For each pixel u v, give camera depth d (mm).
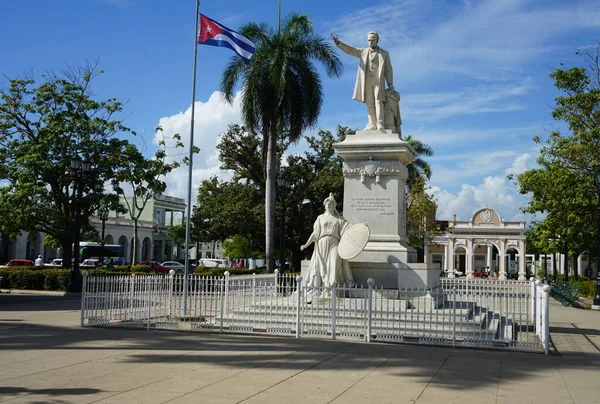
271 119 28734
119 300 14344
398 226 14867
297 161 40250
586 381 8117
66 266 32469
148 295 13977
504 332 12188
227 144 40125
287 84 28203
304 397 6816
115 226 64875
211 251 89812
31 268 30906
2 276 29188
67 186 31953
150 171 35344
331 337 11695
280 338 11727
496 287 17141
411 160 15984
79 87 31406
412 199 41594
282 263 26219
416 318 12289
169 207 79625
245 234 39938
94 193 30922
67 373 8078
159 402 6496
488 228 71062
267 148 29828
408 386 7523
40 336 11992
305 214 38969
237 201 39656
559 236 39375
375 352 10109
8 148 30906
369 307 11430
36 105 30922
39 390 7027
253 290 13992
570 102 26969
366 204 15008
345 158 15305
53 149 30562
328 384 7535
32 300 23359
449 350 10539
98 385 7320
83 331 12828
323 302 12461
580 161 26766
